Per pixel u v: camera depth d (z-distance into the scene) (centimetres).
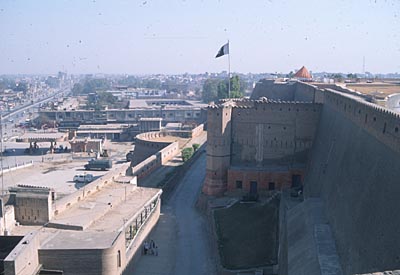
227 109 7825
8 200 5709
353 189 4194
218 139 7819
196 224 7456
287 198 6750
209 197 7900
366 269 3334
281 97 11812
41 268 4700
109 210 6419
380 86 10175
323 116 7169
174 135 14850
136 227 6309
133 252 5819
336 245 4225
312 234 4525
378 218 3362
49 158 14962
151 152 12875
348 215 4109
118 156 16562
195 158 11931
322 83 10512
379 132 3825
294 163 7831
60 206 6062
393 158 3400
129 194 7450
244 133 7950
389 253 3005
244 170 7731
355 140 4616
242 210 6931
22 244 4434
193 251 6400
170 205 8462
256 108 7862
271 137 7869
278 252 5469
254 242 5884
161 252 6388
